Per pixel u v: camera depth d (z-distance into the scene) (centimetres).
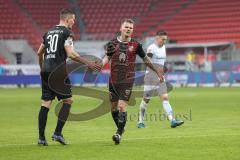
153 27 15125
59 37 2723
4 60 12825
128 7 15688
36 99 7331
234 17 14575
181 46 13038
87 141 2961
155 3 15725
